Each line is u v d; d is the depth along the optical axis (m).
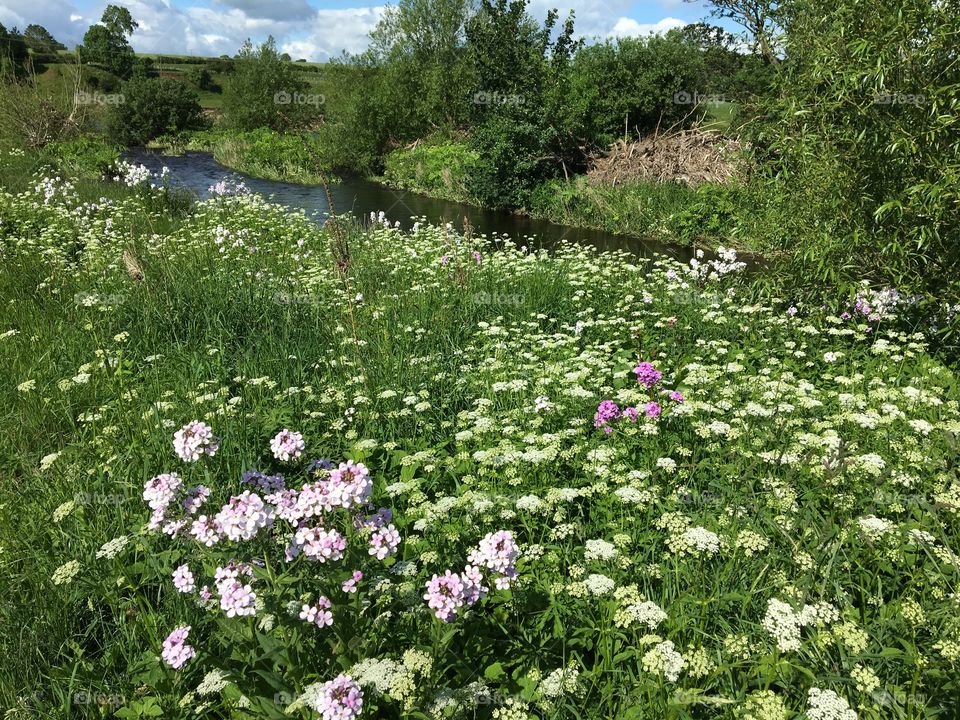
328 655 2.51
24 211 12.16
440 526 3.21
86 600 3.17
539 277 8.94
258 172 27.59
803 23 7.17
